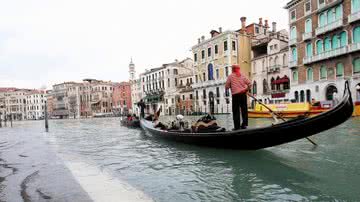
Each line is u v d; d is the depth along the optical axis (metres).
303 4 26.78
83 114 79.06
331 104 18.42
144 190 4.31
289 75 29.75
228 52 34.50
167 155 7.39
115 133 15.62
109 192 4.17
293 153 6.69
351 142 7.99
